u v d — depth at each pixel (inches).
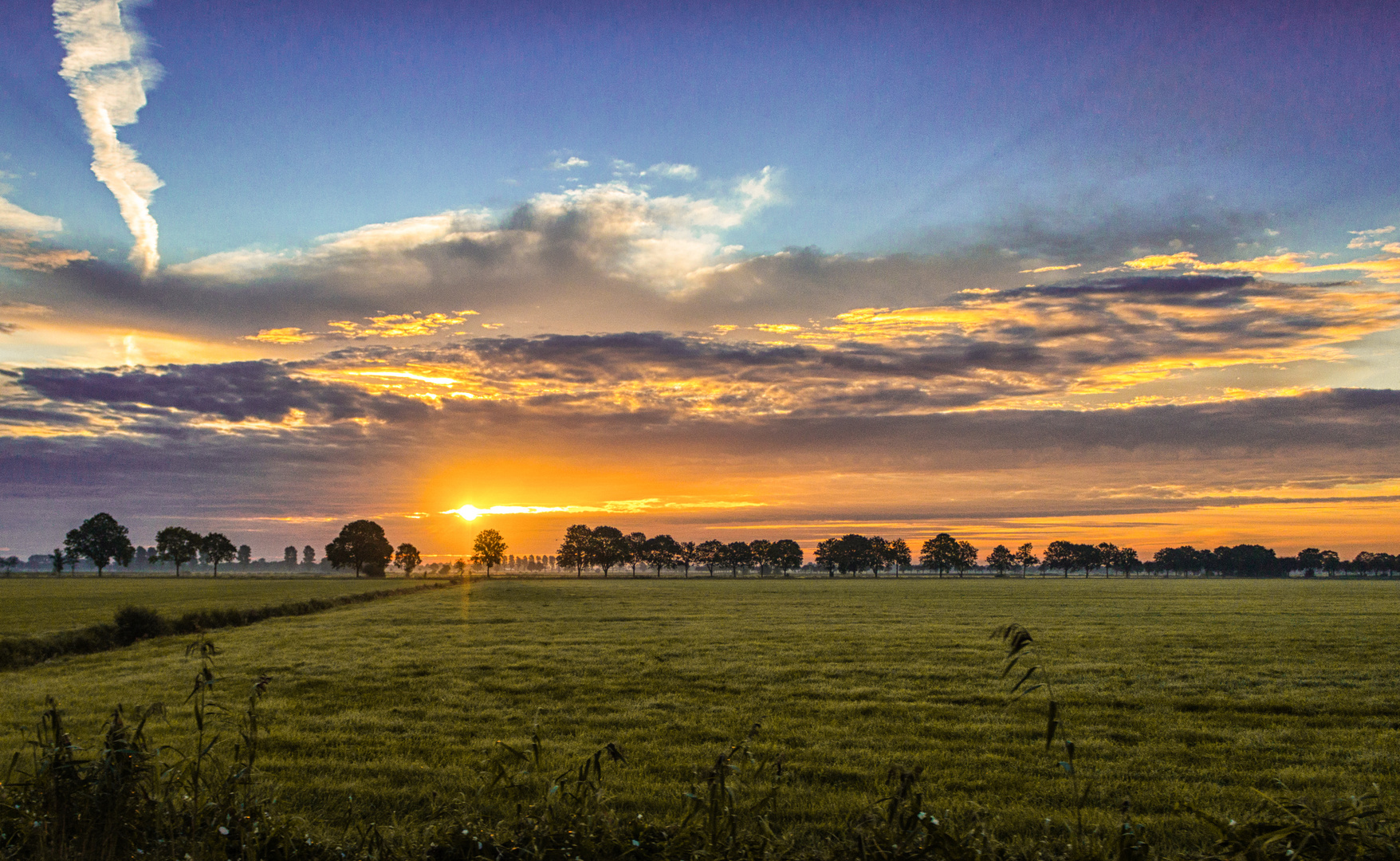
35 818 241.1
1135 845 248.7
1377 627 1611.7
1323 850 230.4
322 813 379.2
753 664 1008.2
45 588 4072.3
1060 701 741.3
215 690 805.9
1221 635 1416.1
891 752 539.2
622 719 652.1
